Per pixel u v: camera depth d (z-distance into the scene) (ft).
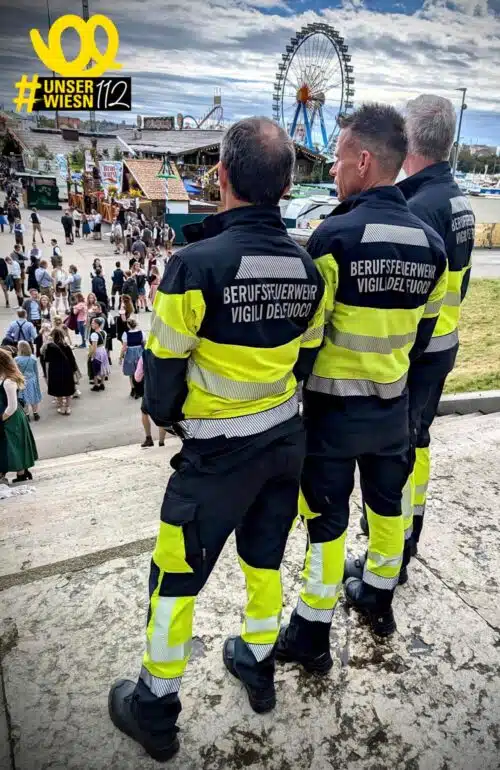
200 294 4.32
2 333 47.32
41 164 173.68
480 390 19.47
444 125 6.70
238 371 4.65
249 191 4.54
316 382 5.79
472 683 6.32
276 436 4.98
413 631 7.02
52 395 31.19
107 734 5.60
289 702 6.03
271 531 5.39
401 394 5.90
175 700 5.26
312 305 4.99
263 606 5.61
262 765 5.38
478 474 10.87
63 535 9.32
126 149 136.56
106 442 27.55
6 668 6.31
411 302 5.49
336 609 7.34
